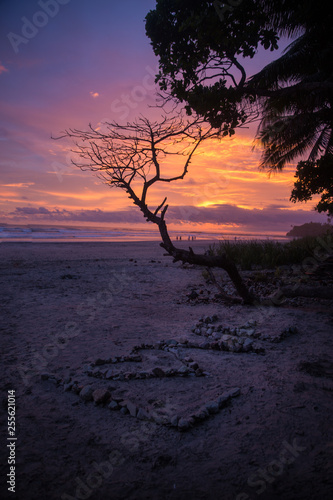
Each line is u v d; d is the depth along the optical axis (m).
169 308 6.11
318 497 1.77
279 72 8.96
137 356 3.68
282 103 9.63
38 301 6.39
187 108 4.59
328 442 2.23
